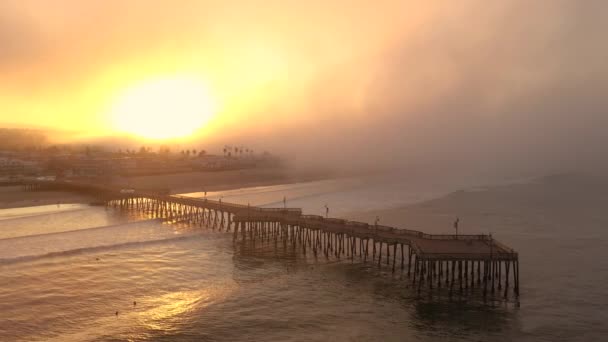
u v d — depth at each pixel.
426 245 63.81
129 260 75.81
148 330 49.50
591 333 49.62
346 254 80.56
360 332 49.38
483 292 61.00
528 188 198.12
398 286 63.34
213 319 52.50
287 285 63.91
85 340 46.94
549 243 90.50
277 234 95.31
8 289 61.16
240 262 75.19
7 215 124.31
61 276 66.88
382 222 111.38
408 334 48.91
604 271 71.25
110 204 143.88
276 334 48.84
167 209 132.62
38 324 50.53
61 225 108.44
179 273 69.12
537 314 54.34
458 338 48.12
